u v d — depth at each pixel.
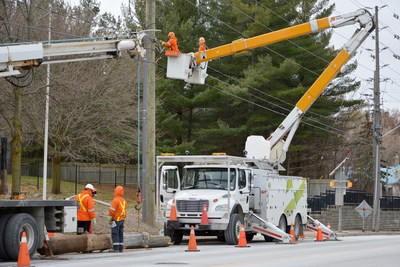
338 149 80.56
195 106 54.31
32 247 17.11
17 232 16.52
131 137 43.78
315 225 34.09
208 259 17.55
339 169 84.44
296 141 61.16
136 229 27.08
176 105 53.41
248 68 52.91
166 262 16.33
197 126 58.19
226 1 54.94
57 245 18.41
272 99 55.19
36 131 37.22
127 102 41.97
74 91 33.19
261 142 31.84
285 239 27.88
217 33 56.91
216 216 25.67
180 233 27.38
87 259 17.58
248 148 31.94
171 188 27.80
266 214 28.03
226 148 59.81
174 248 23.39
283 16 54.75
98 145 40.25
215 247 24.08
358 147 86.19
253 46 28.81
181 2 55.19
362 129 88.88
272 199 28.70
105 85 38.25
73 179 57.44
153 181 28.53
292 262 16.81
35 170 58.25
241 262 16.50
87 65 37.91
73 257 18.28
